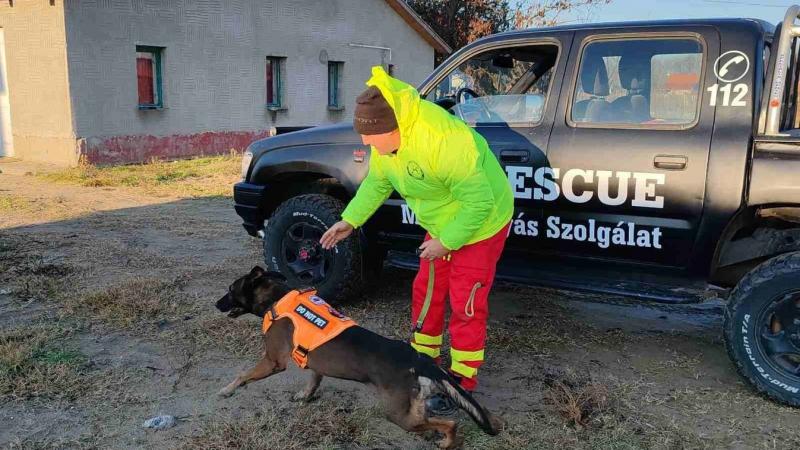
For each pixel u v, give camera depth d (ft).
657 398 12.47
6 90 44.96
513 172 14.01
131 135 45.16
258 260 20.95
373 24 64.75
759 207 12.40
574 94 13.73
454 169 10.43
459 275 11.41
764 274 11.85
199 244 23.04
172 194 33.24
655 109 13.05
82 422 11.23
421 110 10.42
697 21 12.92
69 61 41.06
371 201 12.35
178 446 10.58
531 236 14.11
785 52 11.68
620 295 13.51
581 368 13.76
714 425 11.53
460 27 89.61
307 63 58.59
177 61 47.70
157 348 14.17
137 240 23.31
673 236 12.76
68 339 14.42
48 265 19.61
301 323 10.83
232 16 51.34
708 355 14.60
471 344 11.66
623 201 13.05
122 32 43.80
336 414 11.67
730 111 12.29
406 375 9.80
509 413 11.86
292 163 16.69
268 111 55.52
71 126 41.70
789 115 13.85
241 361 13.66
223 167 42.52
